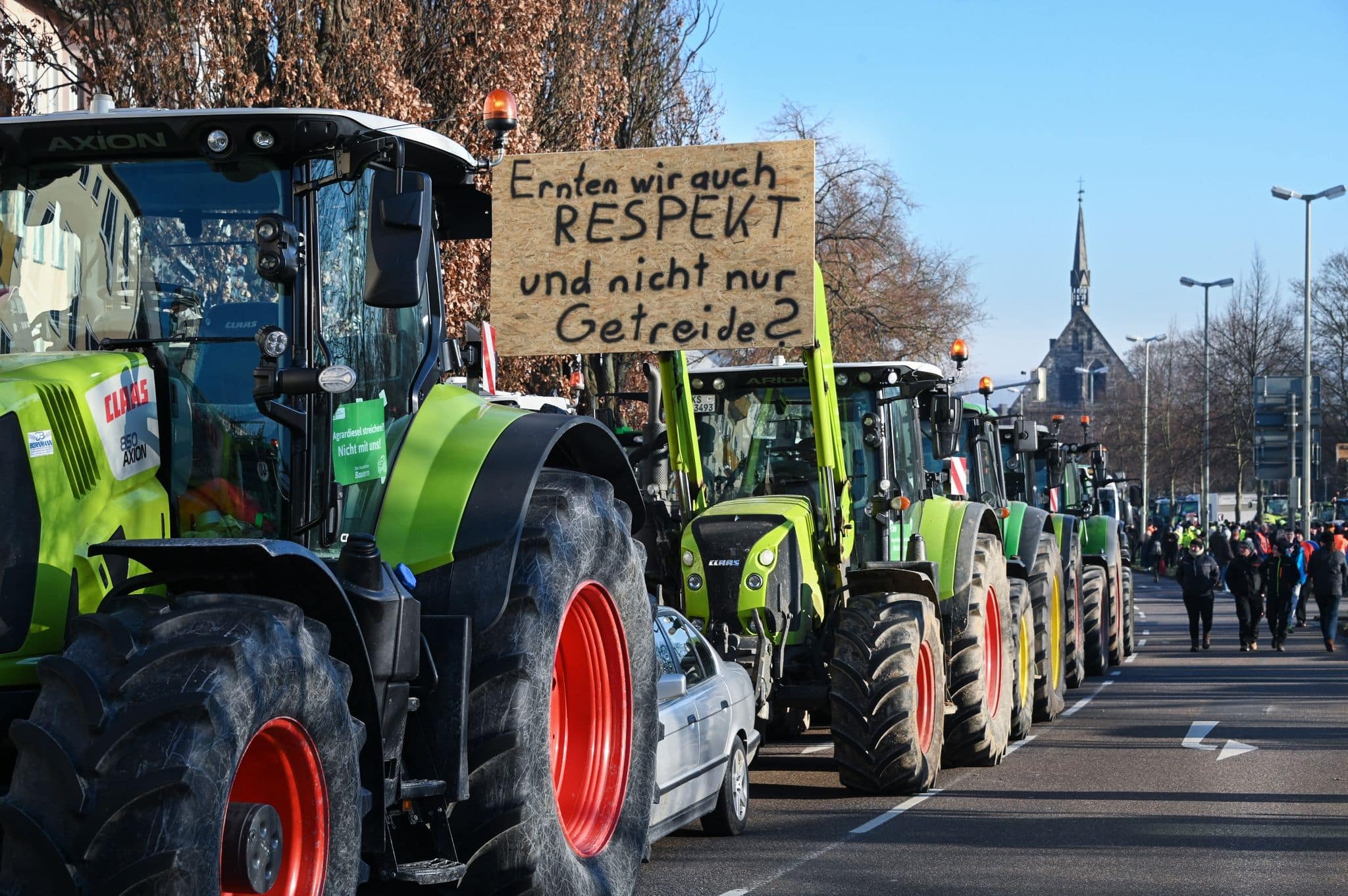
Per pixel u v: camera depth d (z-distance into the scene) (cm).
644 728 746
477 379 805
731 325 910
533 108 2433
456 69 2233
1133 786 1296
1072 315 19288
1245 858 980
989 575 1459
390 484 651
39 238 613
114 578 547
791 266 905
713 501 1342
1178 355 8138
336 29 2008
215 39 1889
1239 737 1645
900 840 1053
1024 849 1016
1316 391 4394
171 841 434
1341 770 1389
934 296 4694
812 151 908
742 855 1006
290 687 486
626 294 920
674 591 1257
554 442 680
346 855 520
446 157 732
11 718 497
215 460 600
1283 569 3025
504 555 633
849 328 4531
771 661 1228
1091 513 2958
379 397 654
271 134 598
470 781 614
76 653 462
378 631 571
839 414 1347
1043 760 1469
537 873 618
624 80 2786
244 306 604
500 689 618
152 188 611
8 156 611
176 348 603
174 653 459
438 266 721
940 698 1284
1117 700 2062
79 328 607
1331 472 6462
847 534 1282
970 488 1970
